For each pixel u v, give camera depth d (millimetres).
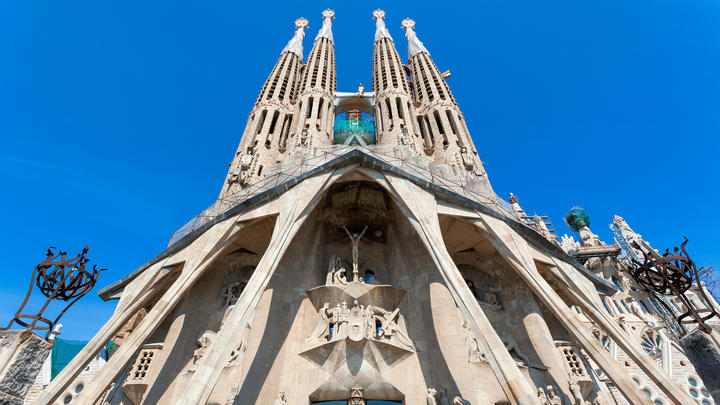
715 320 32438
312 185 23188
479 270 26797
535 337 22422
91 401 15500
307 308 23625
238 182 30156
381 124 41156
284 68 47594
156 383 19281
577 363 21766
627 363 28344
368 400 20547
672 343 29469
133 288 21203
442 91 43562
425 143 38938
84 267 14398
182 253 22094
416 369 21219
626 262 39281
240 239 24500
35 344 12438
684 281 13664
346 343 20969
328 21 62125
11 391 11414
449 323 21891
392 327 22703
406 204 22625
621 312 33062
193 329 22031
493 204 26750
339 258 26266
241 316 16703
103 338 17828
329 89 45875
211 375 14734
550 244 23156
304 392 20203
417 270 25391
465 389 19016
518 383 14547
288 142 37375
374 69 54094
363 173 24969
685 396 14445
